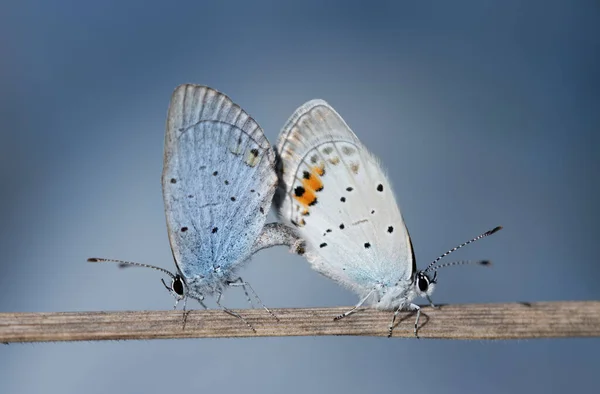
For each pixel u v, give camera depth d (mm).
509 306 128
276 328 128
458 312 128
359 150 131
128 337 126
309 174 133
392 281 131
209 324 127
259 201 133
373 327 129
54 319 125
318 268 134
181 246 132
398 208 131
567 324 126
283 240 134
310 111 133
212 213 132
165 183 130
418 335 128
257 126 132
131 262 134
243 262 134
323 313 129
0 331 125
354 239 132
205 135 130
